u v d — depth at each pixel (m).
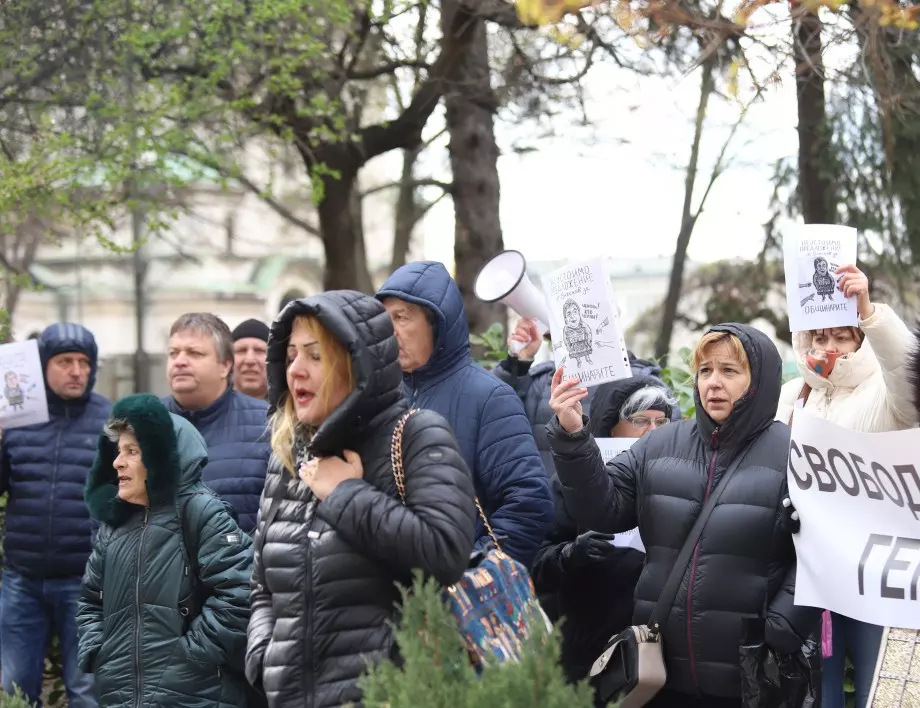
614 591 6.44
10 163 15.40
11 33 15.88
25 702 4.71
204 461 6.26
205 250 59.47
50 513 8.52
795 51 9.47
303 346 4.52
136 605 6.02
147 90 16.86
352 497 4.32
